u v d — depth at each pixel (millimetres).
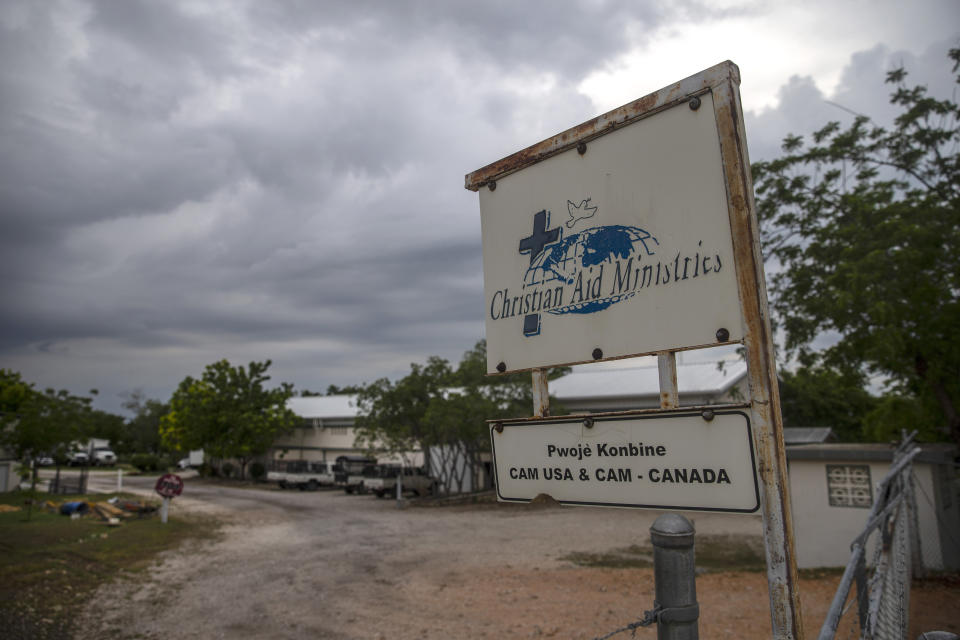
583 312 2338
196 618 9469
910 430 15320
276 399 43875
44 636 8523
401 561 13930
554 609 9211
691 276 2035
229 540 17172
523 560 13875
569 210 2432
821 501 11461
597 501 2227
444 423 26141
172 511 24234
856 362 14203
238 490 35844
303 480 35656
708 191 2023
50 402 27859
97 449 58906
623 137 2281
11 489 29844
